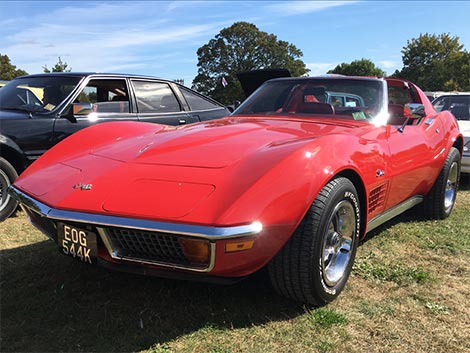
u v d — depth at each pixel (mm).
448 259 3381
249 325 2369
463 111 7984
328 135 2693
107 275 2975
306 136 2762
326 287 2498
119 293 2721
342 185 2490
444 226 4277
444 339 2264
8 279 2928
